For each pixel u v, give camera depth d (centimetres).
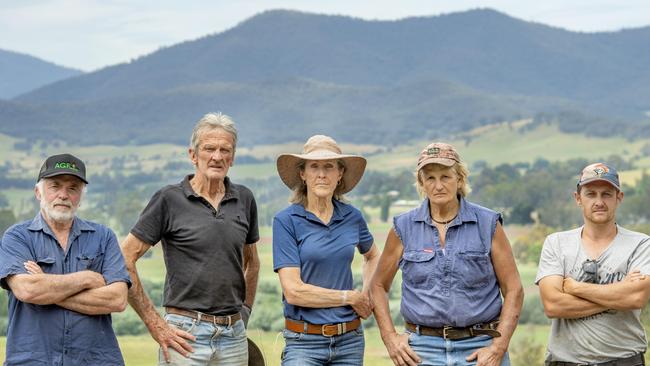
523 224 11169
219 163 579
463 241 556
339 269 583
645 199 9900
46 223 519
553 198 14300
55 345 504
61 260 516
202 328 572
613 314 554
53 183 513
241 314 625
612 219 569
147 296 577
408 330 569
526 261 3972
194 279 571
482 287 556
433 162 550
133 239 572
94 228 534
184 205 579
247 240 613
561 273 570
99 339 517
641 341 560
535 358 1956
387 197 11262
